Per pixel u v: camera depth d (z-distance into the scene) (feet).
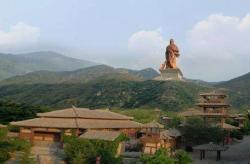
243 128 501.56
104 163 268.21
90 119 370.53
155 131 327.26
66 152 279.08
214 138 366.02
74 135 341.00
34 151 317.01
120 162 276.82
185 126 371.56
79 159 265.95
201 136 364.38
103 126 358.43
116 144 299.58
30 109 477.36
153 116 506.89
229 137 406.41
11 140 293.43
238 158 314.55
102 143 291.38
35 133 361.10
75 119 364.38
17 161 271.08
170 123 449.48
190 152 350.84
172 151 328.08
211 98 469.16
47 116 370.32
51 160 282.36
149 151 318.86
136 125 381.81
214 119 448.65
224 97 471.21
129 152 326.44
